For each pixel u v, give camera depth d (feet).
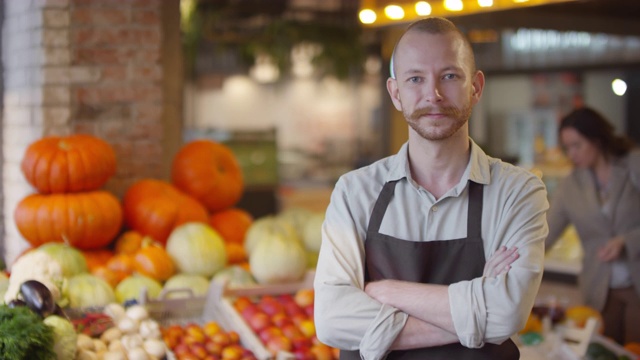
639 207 14.99
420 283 7.37
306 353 12.23
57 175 14.28
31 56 15.47
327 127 54.29
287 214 16.81
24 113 15.66
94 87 15.66
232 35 29.30
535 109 32.83
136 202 15.30
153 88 16.12
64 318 10.02
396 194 7.64
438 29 7.25
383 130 26.66
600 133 15.08
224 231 16.53
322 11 29.12
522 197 7.44
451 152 7.50
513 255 7.20
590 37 27.68
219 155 16.84
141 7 15.92
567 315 14.17
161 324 12.94
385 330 7.19
